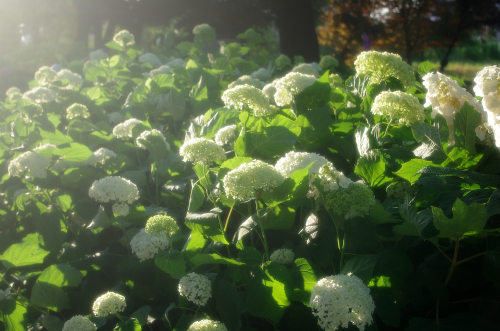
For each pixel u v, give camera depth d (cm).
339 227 208
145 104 378
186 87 389
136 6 2344
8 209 321
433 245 208
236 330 206
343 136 272
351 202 201
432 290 198
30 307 256
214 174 255
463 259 200
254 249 215
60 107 388
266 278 203
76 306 248
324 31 2048
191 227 216
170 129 378
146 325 231
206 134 275
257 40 634
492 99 193
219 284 214
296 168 216
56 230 268
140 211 254
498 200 191
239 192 201
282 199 212
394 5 1847
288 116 282
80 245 266
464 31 1867
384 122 258
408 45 1833
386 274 197
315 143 268
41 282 244
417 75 359
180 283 210
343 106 288
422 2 1792
